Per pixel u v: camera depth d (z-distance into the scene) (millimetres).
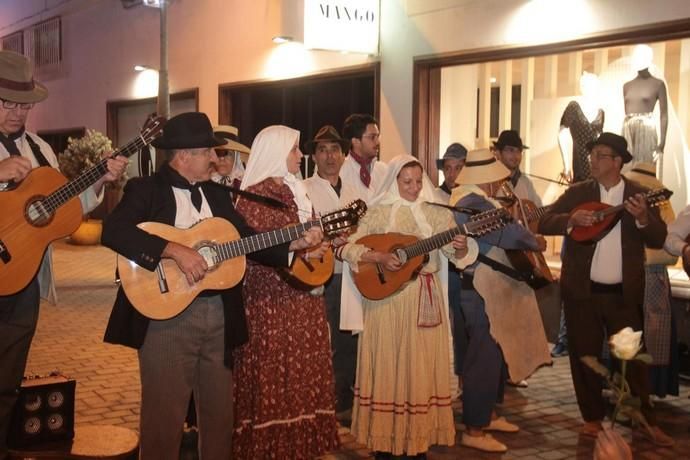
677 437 4570
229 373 3322
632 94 7285
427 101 7480
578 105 7551
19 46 16656
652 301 4906
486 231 3812
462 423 4766
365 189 4996
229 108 10500
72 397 3668
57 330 6965
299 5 7305
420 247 3730
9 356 3377
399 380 3736
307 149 5191
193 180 3293
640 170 5273
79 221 3428
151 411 3195
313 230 3330
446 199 5051
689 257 4074
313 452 3703
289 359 3598
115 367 5766
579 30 6164
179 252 3047
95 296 8719
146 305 3090
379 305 3797
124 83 13039
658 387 5082
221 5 10414
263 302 3564
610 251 4387
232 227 3283
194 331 3207
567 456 4234
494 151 6043
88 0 13930
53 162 3734
